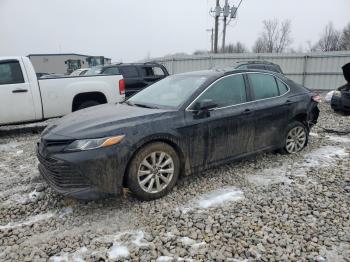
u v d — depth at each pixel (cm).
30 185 439
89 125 366
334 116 965
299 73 2097
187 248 293
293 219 340
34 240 310
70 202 382
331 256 282
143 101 469
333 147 605
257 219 339
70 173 341
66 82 748
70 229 328
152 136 372
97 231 322
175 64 2284
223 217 343
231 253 286
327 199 383
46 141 364
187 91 434
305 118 564
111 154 346
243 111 457
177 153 405
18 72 699
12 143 686
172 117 395
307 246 295
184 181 438
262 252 287
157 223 334
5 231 326
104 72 1114
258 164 504
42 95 723
